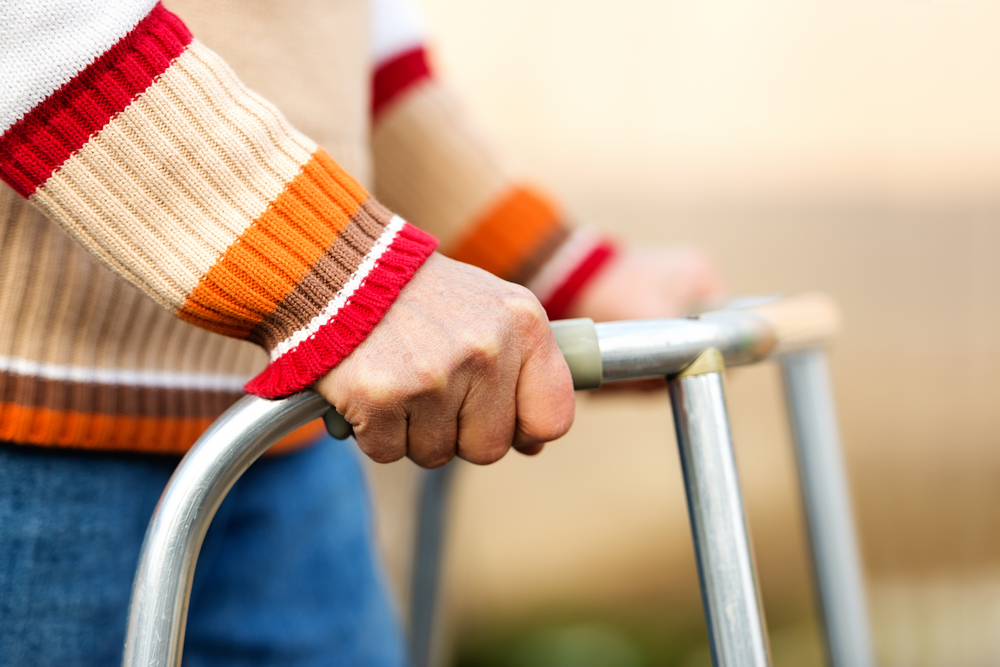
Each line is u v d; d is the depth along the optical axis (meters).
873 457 3.67
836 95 3.47
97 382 1.07
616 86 3.39
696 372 1.03
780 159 3.52
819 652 3.15
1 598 1.05
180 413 1.11
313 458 1.26
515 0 3.24
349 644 1.27
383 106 1.32
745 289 3.57
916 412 3.65
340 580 1.27
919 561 3.65
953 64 3.45
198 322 1.00
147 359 1.09
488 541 3.48
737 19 3.44
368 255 1.00
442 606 1.33
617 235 3.49
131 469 1.11
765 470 3.58
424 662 1.32
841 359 3.66
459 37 3.20
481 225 1.33
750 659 1.02
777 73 3.46
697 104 3.47
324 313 0.99
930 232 3.58
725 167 3.53
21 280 1.04
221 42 1.08
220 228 0.99
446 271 1.01
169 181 0.98
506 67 3.29
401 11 1.32
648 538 3.56
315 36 1.13
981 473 3.62
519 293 1.00
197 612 1.21
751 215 3.56
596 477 3.56
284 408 0.99
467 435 1.01
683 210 3.52
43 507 1.06
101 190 0.98
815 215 3.57
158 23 0.99
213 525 1.19
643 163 3.45
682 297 1.34
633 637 3.31
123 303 1.07
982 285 3.57
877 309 3.62
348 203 1.01
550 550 3.49
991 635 3.25
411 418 0.99
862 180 3.56
